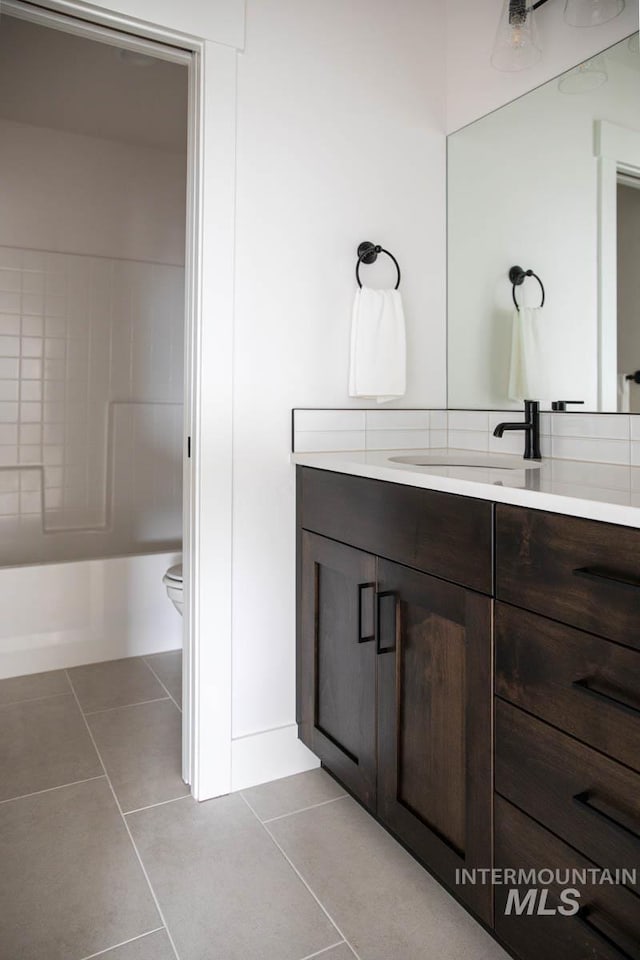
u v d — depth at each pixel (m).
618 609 0.91
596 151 1.58
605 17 1.48
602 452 1.60
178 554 2.82
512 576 1.10
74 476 3.37
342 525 1.60
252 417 1.76
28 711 2.23
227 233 1.69
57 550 3.32
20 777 1.83
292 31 1.77
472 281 1.97
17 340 3.22
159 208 3.53
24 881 1.42
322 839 1.58
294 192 1.79
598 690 0.94
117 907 1.35
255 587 1.79
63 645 2.61
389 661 1.43
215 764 1.75
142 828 1.61
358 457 1.73
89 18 1.54
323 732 1.73
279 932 1.29
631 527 0.89
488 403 1.93
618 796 0.92
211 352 1.69
